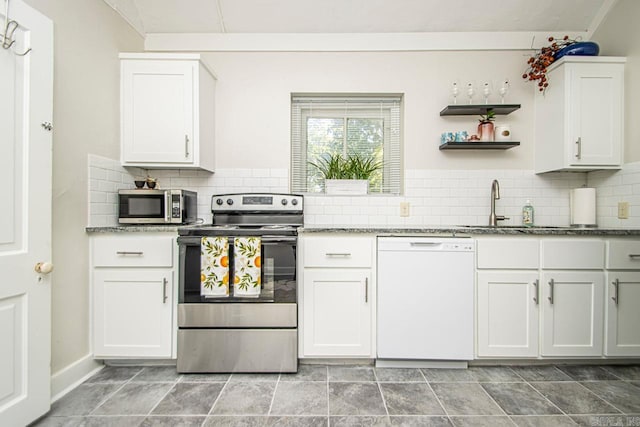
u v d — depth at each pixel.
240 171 2.40
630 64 2.04
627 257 1.79
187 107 2.07
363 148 2.55
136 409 1.44
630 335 1.79
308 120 2.55
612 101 2.07
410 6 2.22
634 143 2.02
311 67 2.39
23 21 1.29
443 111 2.30
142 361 1.85
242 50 2.38
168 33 2.37
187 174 2.39
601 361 1.88
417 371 1.80
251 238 1.69
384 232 1.81
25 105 1.31
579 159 2.08
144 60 2.06
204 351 1.74
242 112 2.40
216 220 2.30
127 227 1.77
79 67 1.71
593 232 1.79
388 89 2.39
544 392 1.58
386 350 1.79
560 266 1.79
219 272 1.69
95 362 1.80
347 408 1.45
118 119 2.04
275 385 1.64
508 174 2.38
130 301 1.78
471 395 1.56
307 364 1.87
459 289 1.78
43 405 1.38
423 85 2.38
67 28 1.63
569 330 1.79
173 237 1.79
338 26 2.34
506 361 1.87
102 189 1.89
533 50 2.35
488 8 2.22
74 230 1.68
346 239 1.81
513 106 2.21
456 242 1.78
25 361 1.31
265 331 1.75
